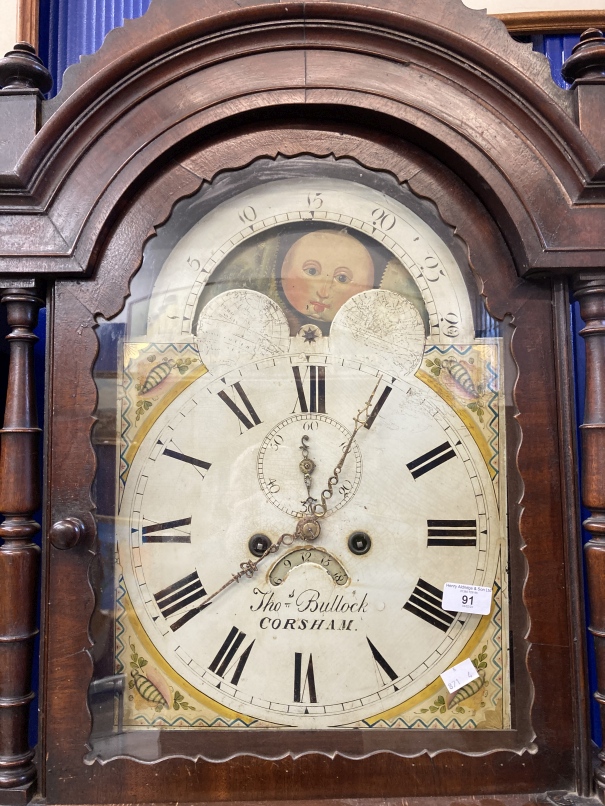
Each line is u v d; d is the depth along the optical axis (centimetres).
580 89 124
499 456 129
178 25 124
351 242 134
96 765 119
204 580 127
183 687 124
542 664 121
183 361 131
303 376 131
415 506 128
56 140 123
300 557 127
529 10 174
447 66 125
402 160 131
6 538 123
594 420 123
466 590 126
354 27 124
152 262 131
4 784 116
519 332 128
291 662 125
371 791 119
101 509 126
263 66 126
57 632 122
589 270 123
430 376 131
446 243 133
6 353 158
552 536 124
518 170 124
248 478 129
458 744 122
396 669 125
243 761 120
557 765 120
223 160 130
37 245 123
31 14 176
